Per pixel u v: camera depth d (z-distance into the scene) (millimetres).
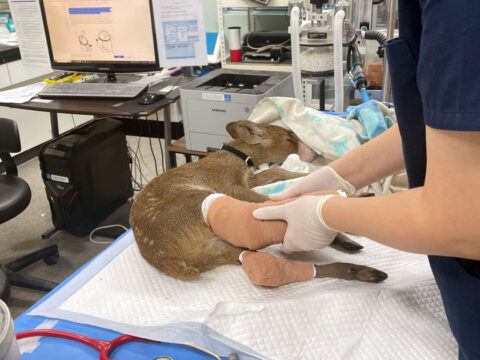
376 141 1042
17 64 3555
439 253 590
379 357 860
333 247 1255
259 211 1087
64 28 2664
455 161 513
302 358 854
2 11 3736
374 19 2361
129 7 2523
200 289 1096
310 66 2205
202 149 2295
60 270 2500
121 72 2707
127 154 3023
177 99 2465
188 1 2457
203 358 866
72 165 2514
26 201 2156
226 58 3016
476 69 478
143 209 1336
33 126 3820
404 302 986
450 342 882
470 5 473
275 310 922
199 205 1268
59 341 924
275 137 1732
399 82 646
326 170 1113
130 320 996
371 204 684
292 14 1781
